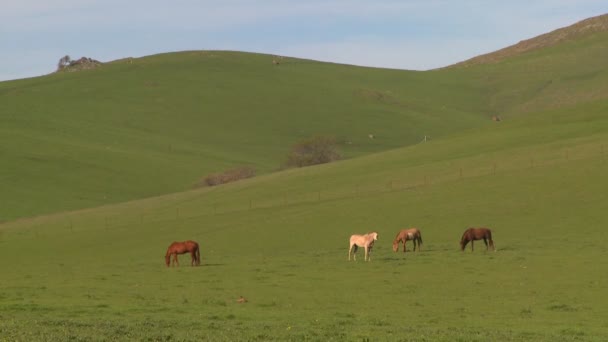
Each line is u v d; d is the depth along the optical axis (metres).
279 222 70.75
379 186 83.94
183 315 30.27
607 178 70.00
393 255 50.94
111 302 34.09
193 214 82.75
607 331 26.80
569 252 47.81
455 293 35.75
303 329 26.44
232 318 29.64
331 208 74.25
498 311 31.27
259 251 59.56
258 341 23.77
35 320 28.05
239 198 89.56
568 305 32.12
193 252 49.56
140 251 64.38
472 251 50.94
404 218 66.94
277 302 33.97
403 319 29.58
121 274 46.06
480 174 81.00
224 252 60.38
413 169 91.19
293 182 95.62
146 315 30.20
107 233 76.50
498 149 98.88
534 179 74.00
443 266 44.38
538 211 63.88
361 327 27.09
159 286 39.84
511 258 46.38
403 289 37.06
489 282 38.41
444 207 68.94
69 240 74.94
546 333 26.23
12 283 42.84
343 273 43.03
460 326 28.05
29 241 77.19
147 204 97.19
